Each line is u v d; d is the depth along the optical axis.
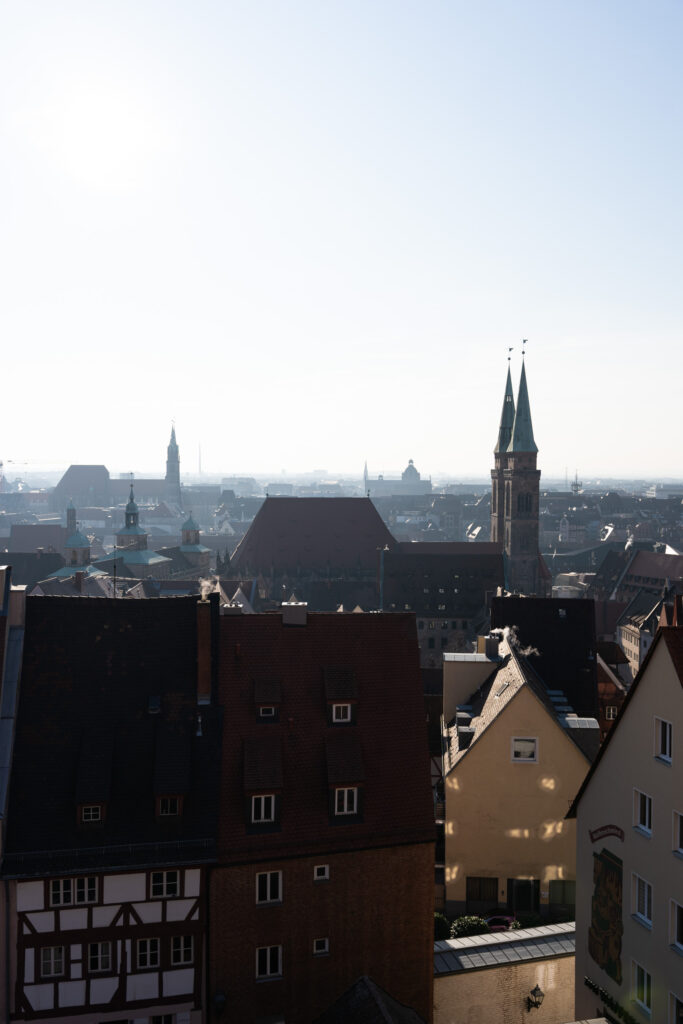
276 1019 35.47
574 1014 37.28
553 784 48.44
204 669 38.75
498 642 59.31
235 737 37.72
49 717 37.00
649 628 127.81
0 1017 32.59
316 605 161.12
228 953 34.75
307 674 40.09
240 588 139.00
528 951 37.84
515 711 48.47
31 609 39.34
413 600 137.25
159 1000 34.22
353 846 36.09
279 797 36.03
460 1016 37.03
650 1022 28.59
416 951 36.94
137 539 171.50
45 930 33.19
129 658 39.22
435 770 56.91
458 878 49.09
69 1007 33.47
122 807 35.12
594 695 61.94
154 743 36.97
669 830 27.55
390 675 40.94
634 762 29.62
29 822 34.09
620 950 30.30
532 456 172.75
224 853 34.62
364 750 38.53
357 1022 29.23
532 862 48.75
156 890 34.19
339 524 185.25
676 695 27.14
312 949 35.88
